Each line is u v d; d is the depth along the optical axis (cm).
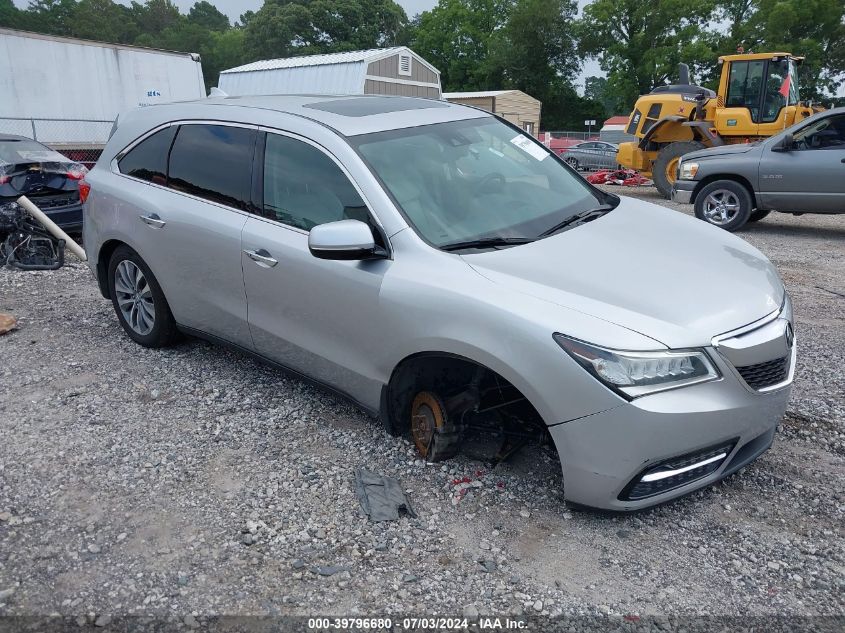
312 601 264
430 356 323
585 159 2675
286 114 403
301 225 377
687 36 4872
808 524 305
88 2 9081
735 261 344
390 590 269
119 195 483
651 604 261
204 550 293
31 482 344
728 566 280
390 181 354
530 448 365
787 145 978
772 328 302
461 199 362
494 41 5575
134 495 333
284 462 359
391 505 318
